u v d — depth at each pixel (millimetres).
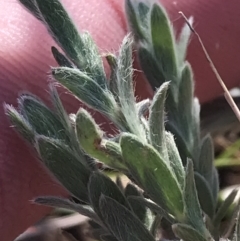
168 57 52
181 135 54
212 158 54
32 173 66
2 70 70
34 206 68
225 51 98
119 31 86
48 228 87
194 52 95
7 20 76
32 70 72
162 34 51
